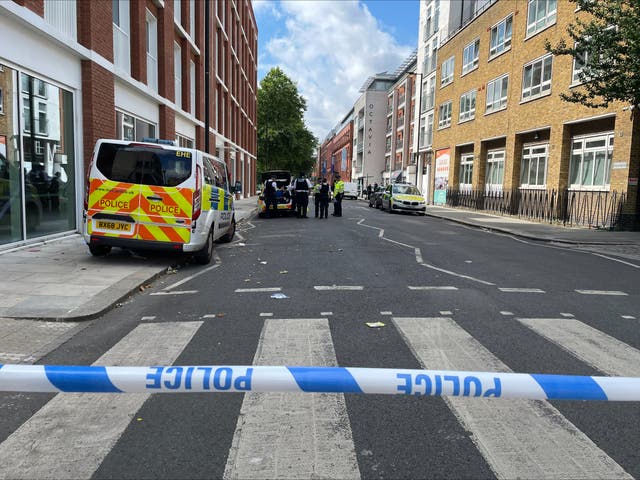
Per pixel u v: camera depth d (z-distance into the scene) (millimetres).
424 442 3027
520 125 23828
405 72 57438
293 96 64938
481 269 9125
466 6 36094
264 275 8281
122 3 14148
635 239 14391
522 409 3480
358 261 9836
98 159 8641
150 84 16562
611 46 12523
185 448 2947
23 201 9766
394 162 59656
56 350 4594
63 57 10766
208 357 4398
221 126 30031
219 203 10820
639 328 5441
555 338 5012
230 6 32812
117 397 3643
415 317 5730
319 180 24641
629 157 16250
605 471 2736
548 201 20984
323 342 4809
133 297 6742
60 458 2834
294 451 2914
